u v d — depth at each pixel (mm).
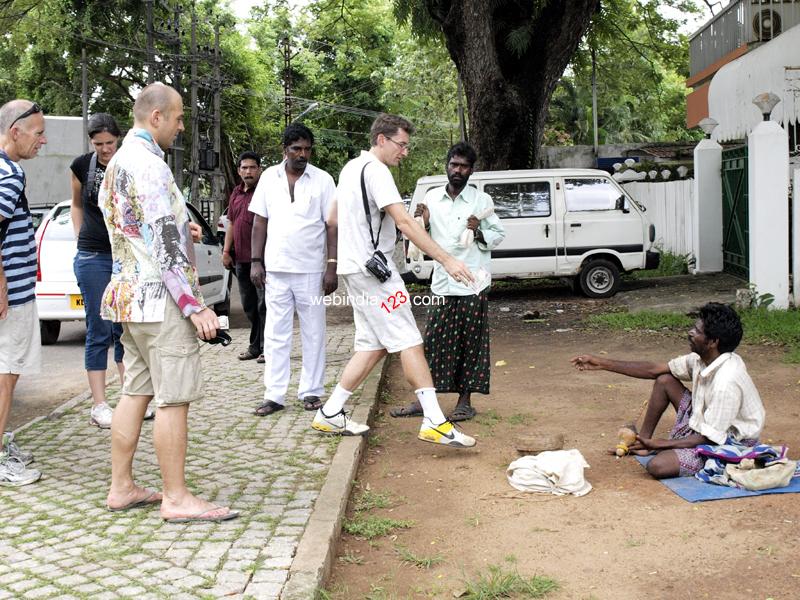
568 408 6441
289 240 6043
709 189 13984
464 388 6117
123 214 3873
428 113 42219
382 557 3875
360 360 5328
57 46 29016
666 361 8234
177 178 26500
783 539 3828
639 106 43688
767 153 10375
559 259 12906
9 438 4910
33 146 4801
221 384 7117
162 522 4004
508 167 15648
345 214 5137
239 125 37219
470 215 5980
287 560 3541
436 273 6059
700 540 3867
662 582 3492
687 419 4938
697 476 4625
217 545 3709
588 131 42500
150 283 3850
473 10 14891
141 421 4176
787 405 6320
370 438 5707
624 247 12914
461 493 4648
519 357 8719
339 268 5191
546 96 16438
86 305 5762
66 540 3793
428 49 24625
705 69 20859
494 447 5473
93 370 5832
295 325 10352
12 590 3275
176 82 27594
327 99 42531
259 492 4422
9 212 4570
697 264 14180
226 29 35344
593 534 4004
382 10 38312
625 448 5133
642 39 25797
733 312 4602
